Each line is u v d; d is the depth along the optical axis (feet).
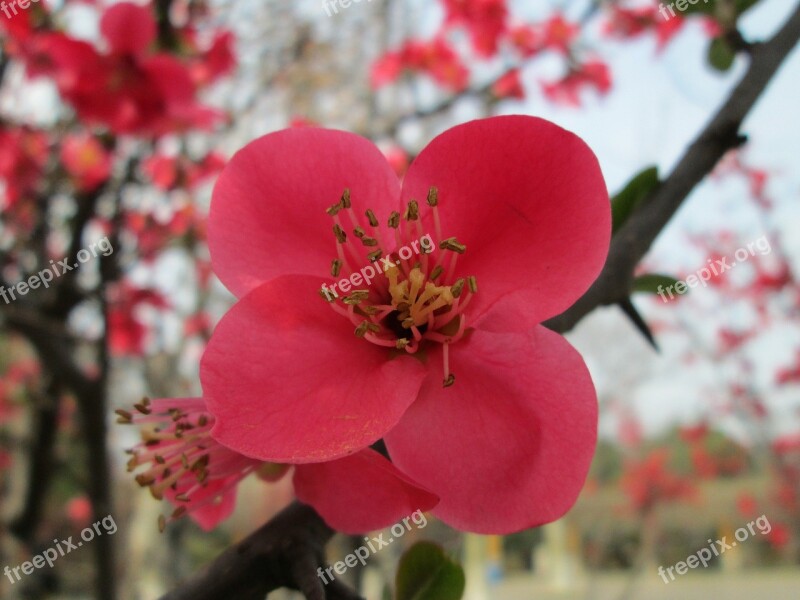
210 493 0.25
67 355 0.67
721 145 0.28
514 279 0.22
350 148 0.23
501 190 0.22
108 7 0.65
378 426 0.20
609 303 0.26
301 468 0.20
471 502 0.21
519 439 0.21
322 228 0.23
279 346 0.21
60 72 0.69
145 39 0.66
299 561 0.19
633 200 0.28
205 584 0.19
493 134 0.22
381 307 0.24
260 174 0.23
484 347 0.22
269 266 0.23
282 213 0.23
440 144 0.22
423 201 0.23
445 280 0.23
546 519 0.20
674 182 0.27
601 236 0.20
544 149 0.21
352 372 0.22
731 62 0.40
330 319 0.23
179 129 0.72
